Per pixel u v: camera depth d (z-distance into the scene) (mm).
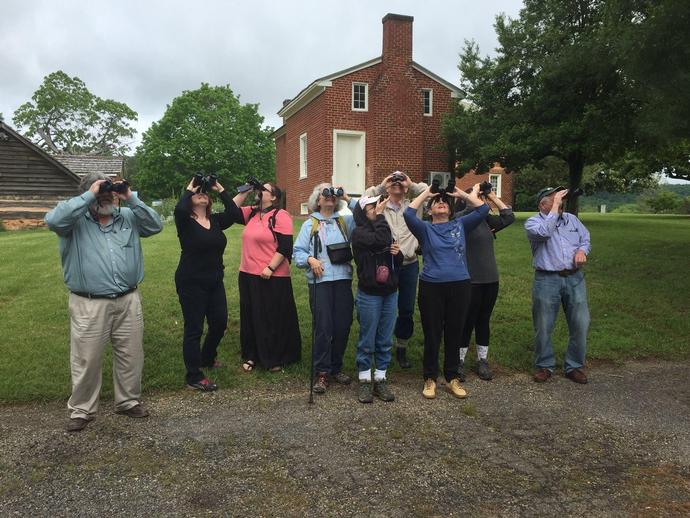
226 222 5023
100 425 3928
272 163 50625
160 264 8812
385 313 4492
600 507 3031
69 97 57875
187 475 3266
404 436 3848
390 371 5234
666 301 7406
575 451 3693
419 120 17984
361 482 3227
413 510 2961
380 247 4387
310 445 3680
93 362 3816
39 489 3086
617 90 13539
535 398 4660
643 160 20906
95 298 3791
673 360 5719
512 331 6242
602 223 17234
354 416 4180
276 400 4477
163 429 3885
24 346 5270
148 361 5066
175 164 45938
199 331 4629
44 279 7867
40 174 21344
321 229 4668
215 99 48750
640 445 3809
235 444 3670
